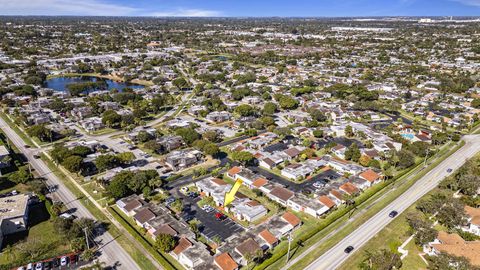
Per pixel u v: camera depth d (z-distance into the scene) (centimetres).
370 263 7712
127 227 8988
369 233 8962
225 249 7988
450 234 8494
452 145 15450
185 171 12650
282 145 15325
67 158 12050
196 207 10225
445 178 11512
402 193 11094
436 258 7419
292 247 8394
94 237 8681
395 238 8731
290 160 13675
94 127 17162
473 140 16038
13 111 19325
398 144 14762
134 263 7775
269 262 7712
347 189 10838
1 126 17450
